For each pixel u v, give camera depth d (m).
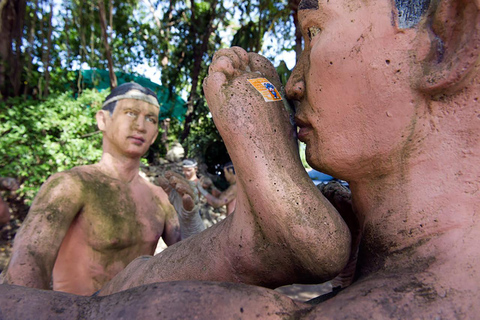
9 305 0.72
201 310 0.67
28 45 6.39
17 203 5.75
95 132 5.30
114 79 6.93
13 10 6.12
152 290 0.72
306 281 0.91
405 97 0.77
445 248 0.71
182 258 1.01
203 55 8.91
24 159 4.75
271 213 0.81
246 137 0.83
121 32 8.29
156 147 8.60
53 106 5.39
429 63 0.75
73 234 1.85
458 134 0.76
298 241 0.80
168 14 8.45
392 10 0.78
